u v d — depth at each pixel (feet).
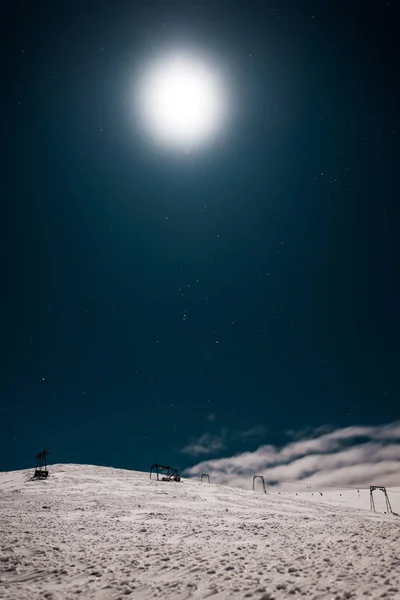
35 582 24.72
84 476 176.76
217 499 130.82
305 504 143.95
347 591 17.65
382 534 35.81
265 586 20.43
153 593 21.25
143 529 52.34
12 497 103.19
